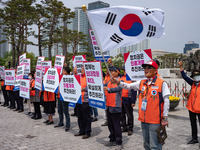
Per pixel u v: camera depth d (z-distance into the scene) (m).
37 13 28.48
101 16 3.88
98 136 5.45
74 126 6.59
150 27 4.12
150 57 4.74
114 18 3.94
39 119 7.73
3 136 5.53
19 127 6.50
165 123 3.08
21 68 8.90
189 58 15.79
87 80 4.67
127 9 3.96
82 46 46.22
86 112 5.28
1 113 8.94
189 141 4.77
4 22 27.56
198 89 4.58
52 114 6.82
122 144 4.70
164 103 3.09
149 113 3.15
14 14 28.00
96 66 4.34
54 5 28.56
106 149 4.44
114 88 4.23
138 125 6.46
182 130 5.68
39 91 7.49
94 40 6.96
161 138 3.07
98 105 4.42
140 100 3.33
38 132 5.91
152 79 3.23
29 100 8.56
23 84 8.08
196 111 4.52
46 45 30.78
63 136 5.50
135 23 4.02
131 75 5.03
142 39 4.10
